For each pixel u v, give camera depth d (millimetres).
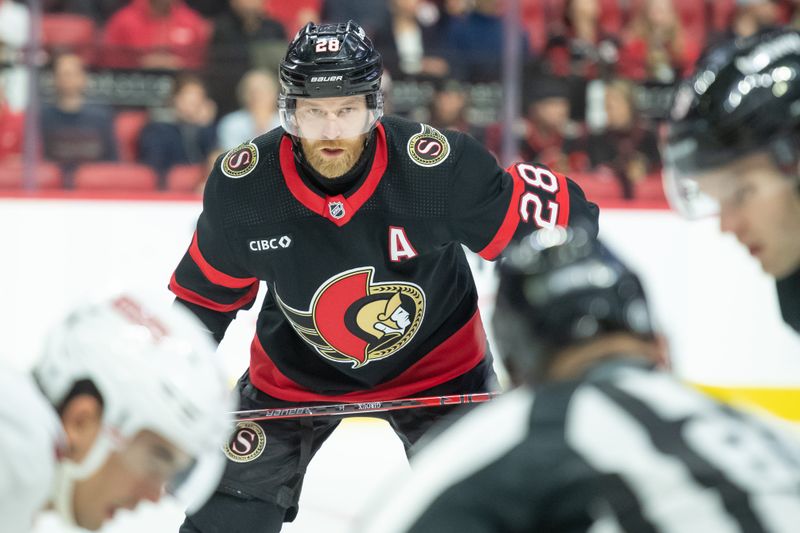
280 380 7191
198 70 14016
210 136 14133
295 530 9109
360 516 9500
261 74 14102
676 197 5441
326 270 6594
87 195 13727
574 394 3596
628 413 3521
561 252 3805
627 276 3773
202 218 6703
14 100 13727
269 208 6496
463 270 7047
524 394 3723
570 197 6855
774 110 4840
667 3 14797
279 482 7023
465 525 3434
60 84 13805
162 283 13805
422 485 3566
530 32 14750
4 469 3293
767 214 4957
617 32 14656
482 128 14102
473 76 14023
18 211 13531
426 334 7000
